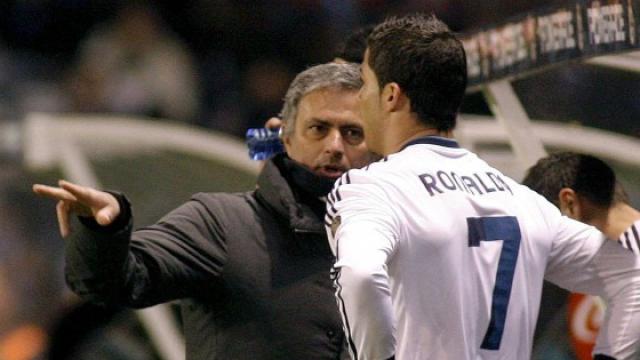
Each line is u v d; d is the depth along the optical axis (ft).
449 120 44.24
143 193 77.61
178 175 77.30
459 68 43.98
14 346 99.50
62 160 77.61
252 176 76.28
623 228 51.96
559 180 52.65
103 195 43.27
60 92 143.84
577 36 53.16
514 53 54.75
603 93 87.56
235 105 140.77
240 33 145.28
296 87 49.47
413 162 43.42
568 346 64.54
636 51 51.78
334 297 47.98
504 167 68.74
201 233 48.01
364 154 48.91
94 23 148.97
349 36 55.93
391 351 40.88
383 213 41.93
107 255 43.65
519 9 136.87
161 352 78.33
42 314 104.27
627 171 69.51
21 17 149.59
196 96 142.51
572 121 85.46
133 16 143.13
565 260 45.19
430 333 42.29
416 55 43.60
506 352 43.14
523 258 43.57
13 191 109.50
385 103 44.19
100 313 79.20
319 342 47.73
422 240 42.27
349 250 40.78
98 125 77.36
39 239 109.81
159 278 46.68
